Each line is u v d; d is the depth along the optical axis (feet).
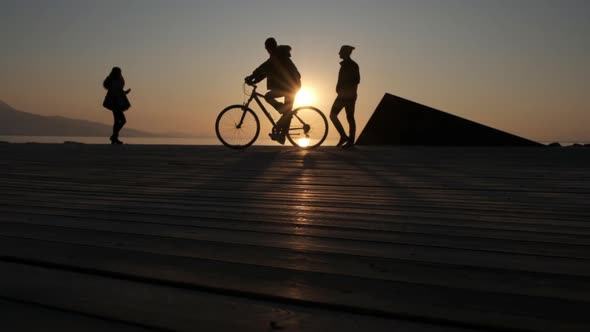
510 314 4.02
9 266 5.48
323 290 4.61
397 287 4.72
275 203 10.21
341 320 3.93
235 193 11.78
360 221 8.24
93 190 12.20
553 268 5.42
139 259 5.66
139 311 4.05
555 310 4.12
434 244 6.58
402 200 10.78
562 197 11.38
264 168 18.72
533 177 15.98
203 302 4.32
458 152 30.12
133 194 11.50
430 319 3.91
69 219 8.23
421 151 30.50
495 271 5.29
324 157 24.53
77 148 33.81
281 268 5.35
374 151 30.25
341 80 32.32
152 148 33.55
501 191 12.48
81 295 4.45
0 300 4.29
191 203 10.13
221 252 6.04
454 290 4.64
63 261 5.54
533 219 8.52
